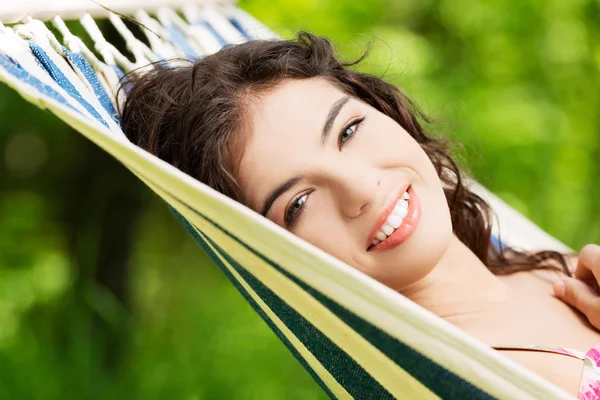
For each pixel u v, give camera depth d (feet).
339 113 5.82
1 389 11.86
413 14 16.66
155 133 6.54
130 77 6.98
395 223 5.64
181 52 7.95
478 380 3.82
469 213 7.55
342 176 5.57
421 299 6.29
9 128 15.89
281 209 5.71
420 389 4.12
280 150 5.73
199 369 12.97
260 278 4.80
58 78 5.94
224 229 4.60
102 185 13.12
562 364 5.51
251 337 13.79
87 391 12.14
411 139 6.05
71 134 15.03
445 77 16.19
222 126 5.90
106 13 7.59
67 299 13.19
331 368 4.98
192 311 15.29
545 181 15.75
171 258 18.03
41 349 12.48
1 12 6.53
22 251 16.60
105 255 12.94
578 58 16.60
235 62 6.18
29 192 17.04
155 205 17.26
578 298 6.22
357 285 3.96
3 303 14.70
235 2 8.89
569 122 16.42
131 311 13.35
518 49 16.56
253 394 12.50
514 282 6.81
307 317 4.60
